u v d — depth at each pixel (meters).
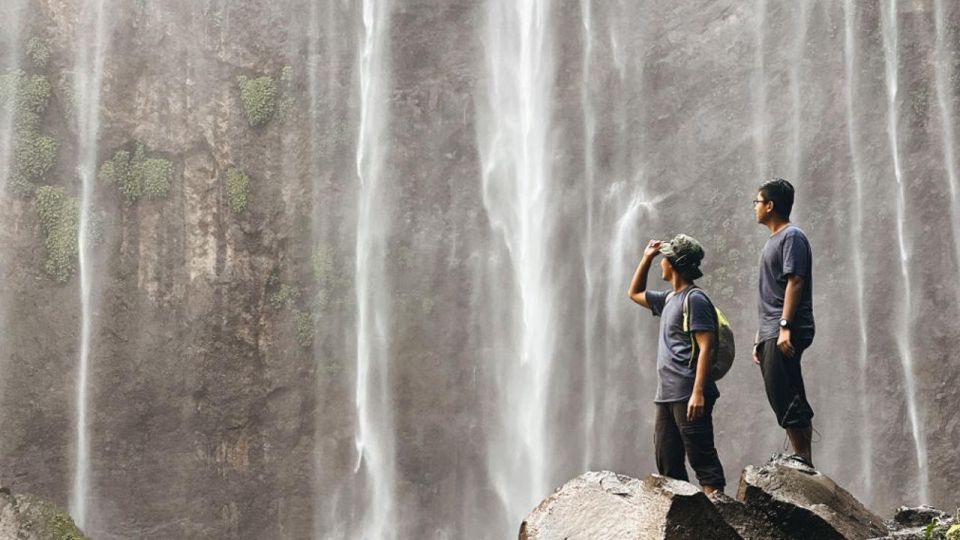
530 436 30.53
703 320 6.11
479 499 29.88
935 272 29.22
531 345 31.11
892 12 30.64
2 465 26.53
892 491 28.08
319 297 29.89
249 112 30.39
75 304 27.95
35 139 28.52
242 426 28.61
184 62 30.25
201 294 28.86
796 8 31.19
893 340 29.08
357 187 31.00
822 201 30.17
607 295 31.02
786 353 6.33
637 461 29.92
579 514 4.71
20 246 27.84
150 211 28.95
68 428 27.41
